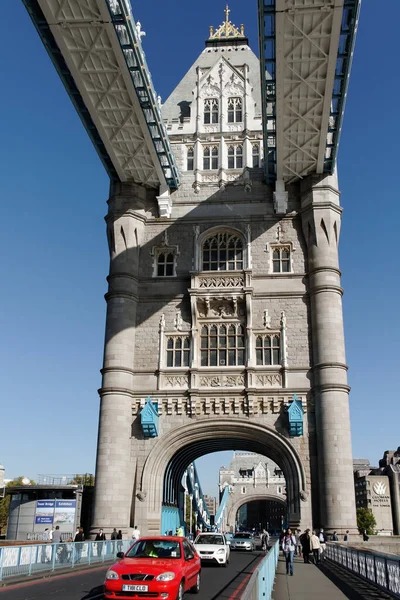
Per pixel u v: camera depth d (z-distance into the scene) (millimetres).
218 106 52250
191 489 84375
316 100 38750
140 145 44000
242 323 45594
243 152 50469
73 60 35844
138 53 35438
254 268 46844
